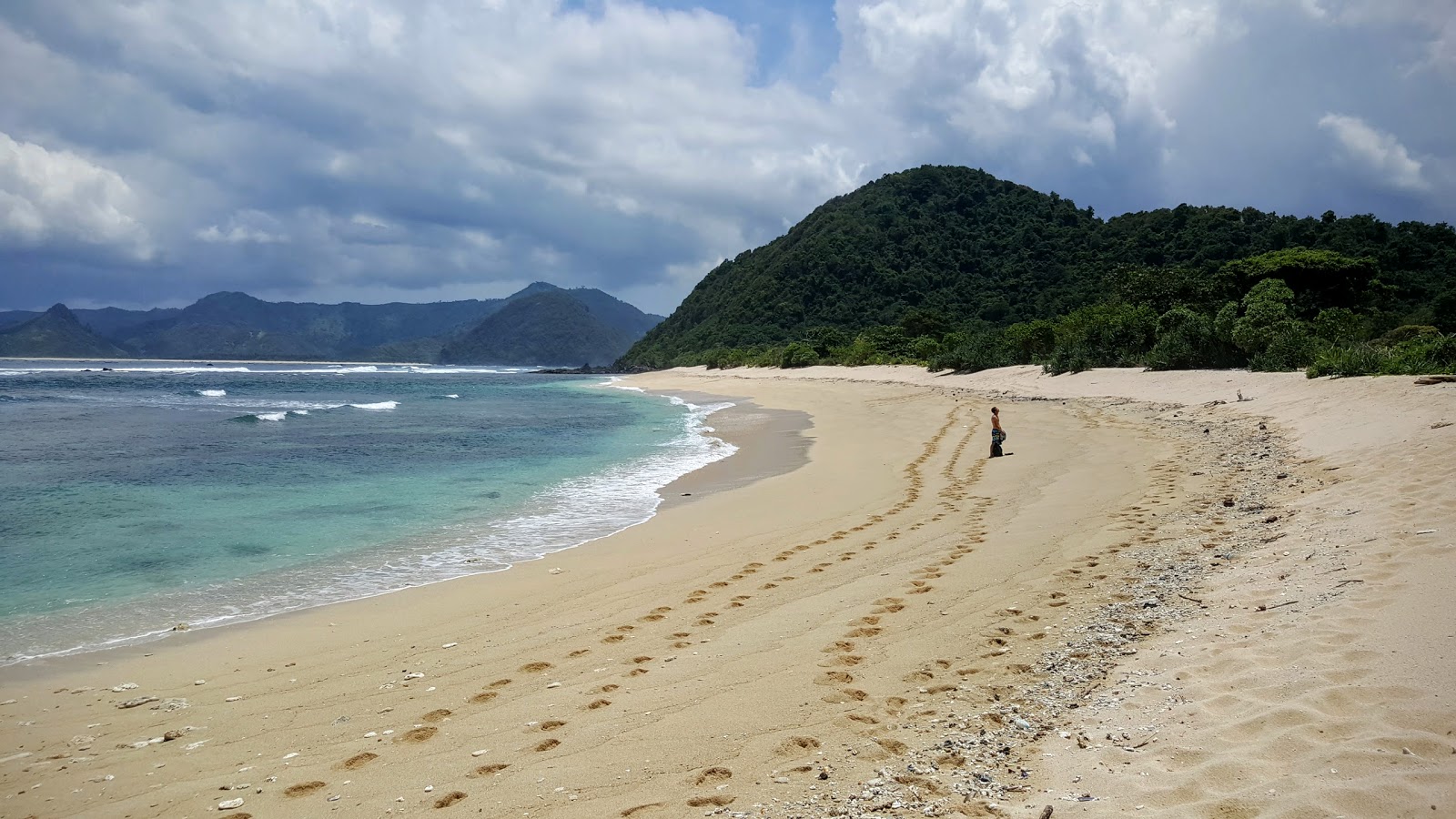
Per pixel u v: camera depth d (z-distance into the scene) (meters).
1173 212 86.94
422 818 3.78
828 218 122.56
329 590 8.48
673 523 11.48
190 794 4.23
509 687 5.51
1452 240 63.78
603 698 5.15
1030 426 20.81
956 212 114.88
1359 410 14.06
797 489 13.80
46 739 5.04
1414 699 3.56
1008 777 3.70
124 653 6.63
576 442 22.48
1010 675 4.99
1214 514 8.95
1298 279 42.62
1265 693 4.02
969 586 7.04
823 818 3.44
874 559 8.43
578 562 9.37
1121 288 44.78
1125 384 28.94
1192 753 3.58
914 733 4.28
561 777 4.09
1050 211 107.00
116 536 10.86
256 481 15.46
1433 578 5.06
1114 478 12.16
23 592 8.34
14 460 18.06
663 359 118.25
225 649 6.71
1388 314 42.59
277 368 148.25
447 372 140.25
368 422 29.20
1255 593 5.78
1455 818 2.68
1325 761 3.23
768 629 6.31
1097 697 4.50
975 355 46.84
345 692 5.65
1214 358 28.98
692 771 4.04
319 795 4.12
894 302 99.31
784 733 4.41
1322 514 7.76
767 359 80.12
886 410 29.12
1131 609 6.03
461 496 13.97
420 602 7.97
